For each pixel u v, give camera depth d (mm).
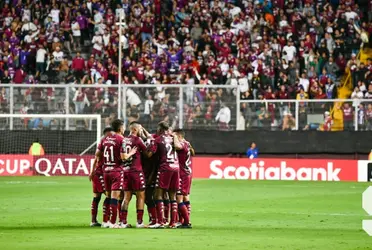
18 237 38250
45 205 58344
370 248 35094
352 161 89875
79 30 111812
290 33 109625
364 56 108750
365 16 113750
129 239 37531
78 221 47469
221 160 93312
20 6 113688
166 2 114250
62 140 96188
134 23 110688
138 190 43281
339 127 94688
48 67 106625
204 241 37031
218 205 59750
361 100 94000
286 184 83875
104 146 43406
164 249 33875
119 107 94000
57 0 113875
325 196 68438
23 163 94938
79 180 86562
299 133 95375
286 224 46875
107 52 107312
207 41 108750
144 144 42938
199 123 95812
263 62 104375
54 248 33844
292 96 101062
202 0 113688
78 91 94812
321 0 113438
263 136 95812
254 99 102062
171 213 43906
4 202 60656
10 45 109000
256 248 34688
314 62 105438
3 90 94688
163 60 106438
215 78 103375
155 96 94688
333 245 36094
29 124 96312
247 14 112562
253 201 63281
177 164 43688
